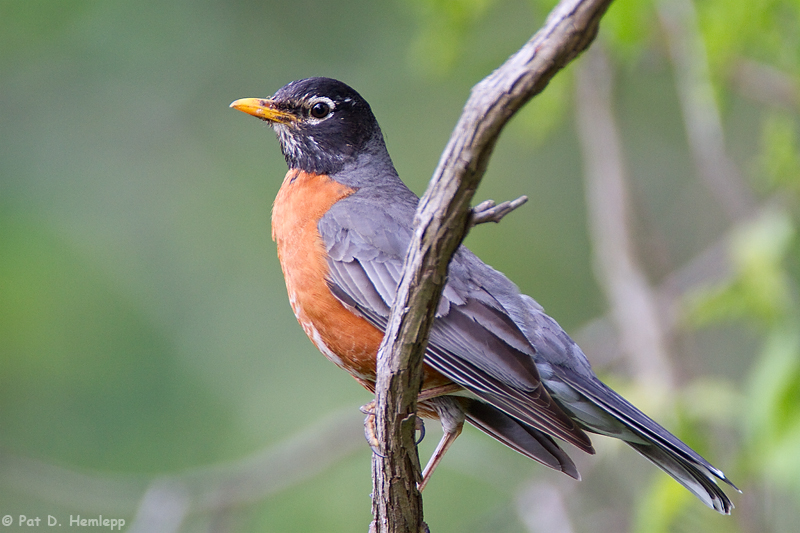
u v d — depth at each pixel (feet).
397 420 16.90
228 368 39.78
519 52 13.12
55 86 44.27
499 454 36.91
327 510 37.06
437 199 14.29
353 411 33.40
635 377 32.89
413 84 43.86
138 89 44.75
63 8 43.42
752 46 30.63
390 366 16.26
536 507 30.42
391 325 15.97
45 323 38.37
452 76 41.09
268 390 39.40
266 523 36.78
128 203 43.11
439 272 15.07
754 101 36.37
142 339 39.45
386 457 17.48
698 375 33.24
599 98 35.29
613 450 30.22
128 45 44.34
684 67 33.06
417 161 43.06
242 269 42.16
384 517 18.22
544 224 43.83
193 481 32.40
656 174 44.80
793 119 32.76
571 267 43.11
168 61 44.78
